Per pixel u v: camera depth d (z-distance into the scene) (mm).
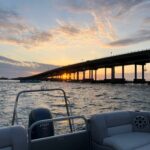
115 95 76938
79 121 11836
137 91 108000
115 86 174125
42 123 4488
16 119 5117
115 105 45188
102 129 4887
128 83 197375
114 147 4535
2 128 3838
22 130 3965
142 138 4898
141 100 57375
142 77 185625
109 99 59156
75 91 95500
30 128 4184
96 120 4898
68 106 5750
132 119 5504
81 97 62062
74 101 48969
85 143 4871
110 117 5137
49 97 35688
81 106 39500
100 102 50062
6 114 24188
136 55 133250
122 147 4441
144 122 5395
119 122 5270
